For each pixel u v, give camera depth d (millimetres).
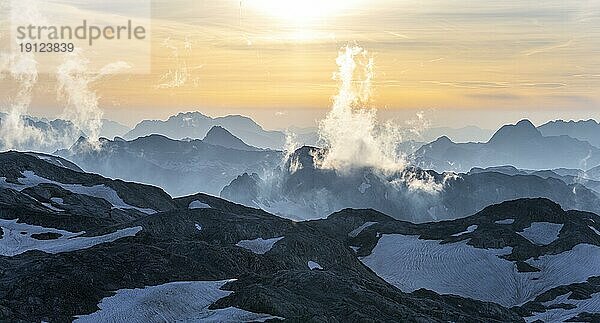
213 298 130375
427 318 139000
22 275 136500
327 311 129750
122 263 142375
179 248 160750
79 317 121500
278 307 124250
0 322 117875
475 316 162500
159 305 123875
